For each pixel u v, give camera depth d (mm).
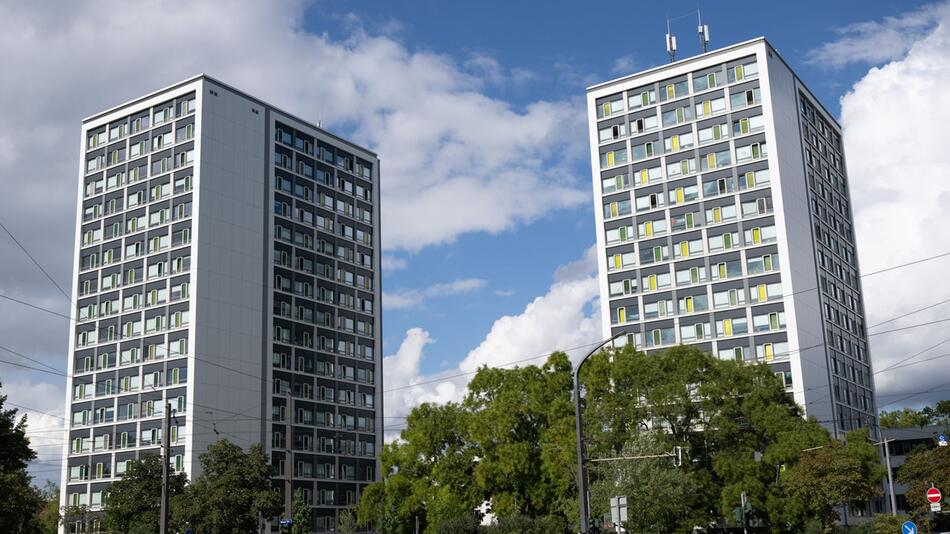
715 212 111250
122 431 111812
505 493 72625
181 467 105375
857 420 117688
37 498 62375
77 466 114625
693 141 114312
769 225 107812
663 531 66875
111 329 116438
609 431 69625
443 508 75312
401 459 79438
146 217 116875
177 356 109438
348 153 135875
